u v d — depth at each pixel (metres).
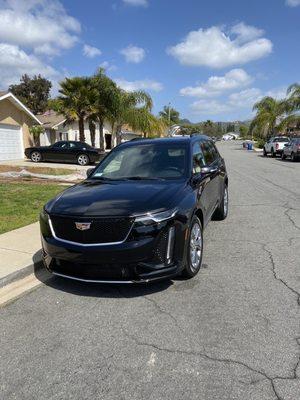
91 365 3.05
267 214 8.41
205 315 3.79
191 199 4.65
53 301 4.21
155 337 3.43
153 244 3.98
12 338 3.49
